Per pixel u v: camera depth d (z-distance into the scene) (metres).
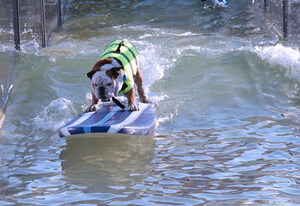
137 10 22.92
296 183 6.89
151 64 13.64
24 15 14.12
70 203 6.35
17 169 7.73
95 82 8.96
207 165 7.71
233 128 9.62
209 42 16.25
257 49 14.08
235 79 12.42
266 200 6.32
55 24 18.69
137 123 9.27
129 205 6.23
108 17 21.70
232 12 21.56
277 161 7.81
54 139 9.20
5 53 12.88
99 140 9.06
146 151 8.45
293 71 12.46
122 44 10.02
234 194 6.55
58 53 15.16
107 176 7.33
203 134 9.33
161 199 6.41
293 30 14.16
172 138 9.13
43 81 12.35
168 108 10.84
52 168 7.75
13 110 10.80
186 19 20.77
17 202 6.43
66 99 11.33
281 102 11.20
